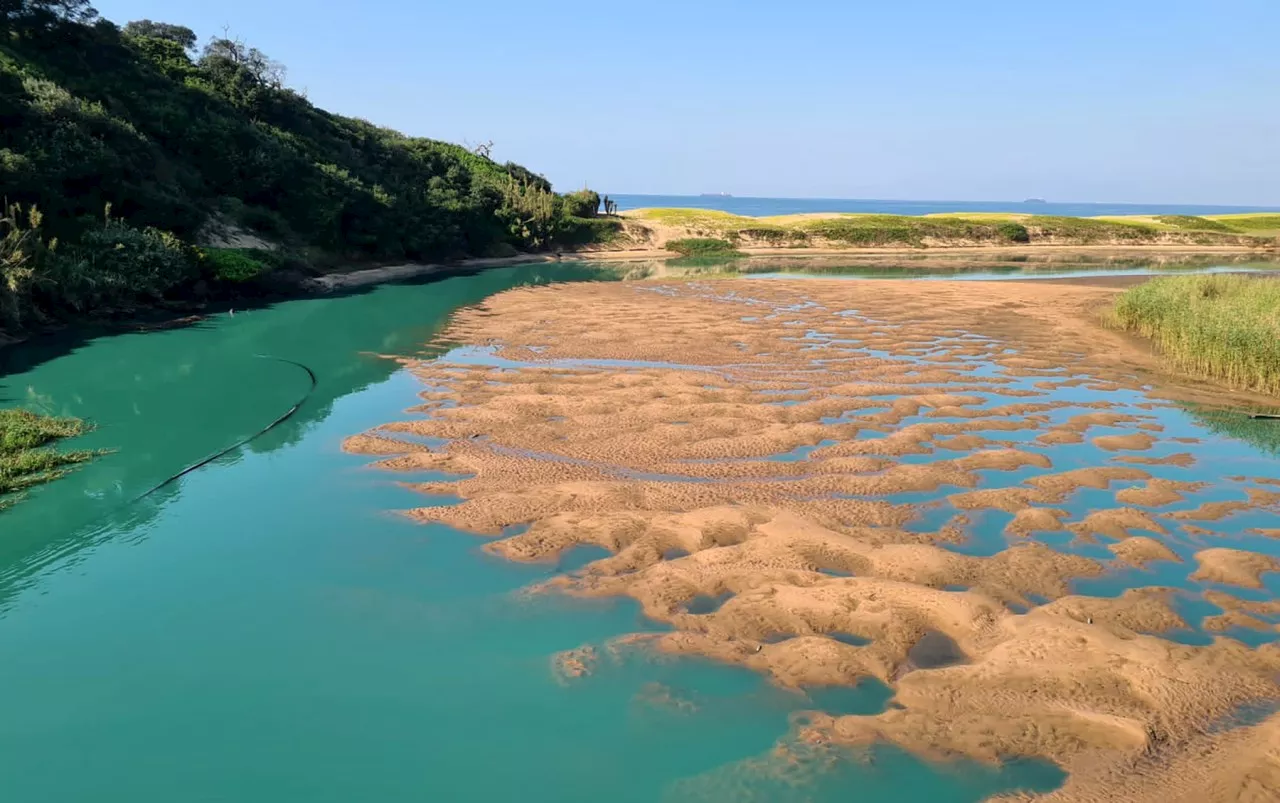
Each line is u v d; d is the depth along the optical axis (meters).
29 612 8.03
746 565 8.72
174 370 18.30
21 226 23.38
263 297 30.48
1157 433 13.52
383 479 11.57
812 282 38.66
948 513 10.22
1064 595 8.17
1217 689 6.52
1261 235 71.00
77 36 34.75
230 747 6.14
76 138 26.56
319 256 37.41
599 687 6.83
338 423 14.32
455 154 65.50
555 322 25.45
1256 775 5.56
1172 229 72.62
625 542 9.40
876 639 7.36
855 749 6.03
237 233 32.88
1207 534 9.59
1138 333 23.05
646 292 34.34
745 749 6.09
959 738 6.08
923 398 15.57
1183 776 5.63
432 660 7.23
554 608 8.05
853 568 8.73
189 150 34.69
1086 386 16.78
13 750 6.10
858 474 11.55
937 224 69.69
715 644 7.38
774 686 6.79
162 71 40.31
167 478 11.63
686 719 6.42
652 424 13.93
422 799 5.62
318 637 7.59
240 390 16.62
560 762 5.99
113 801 5.60
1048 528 9.68
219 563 9.04
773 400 15.45
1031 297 31.59
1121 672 6.72
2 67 27.33
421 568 8.90
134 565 9.02
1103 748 5.92
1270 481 11.34
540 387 16.56
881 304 29.86
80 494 11.03
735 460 12.22
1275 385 16.20
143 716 6.49
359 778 5.83
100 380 17.23
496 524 9.98
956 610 7.68
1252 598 8.11
